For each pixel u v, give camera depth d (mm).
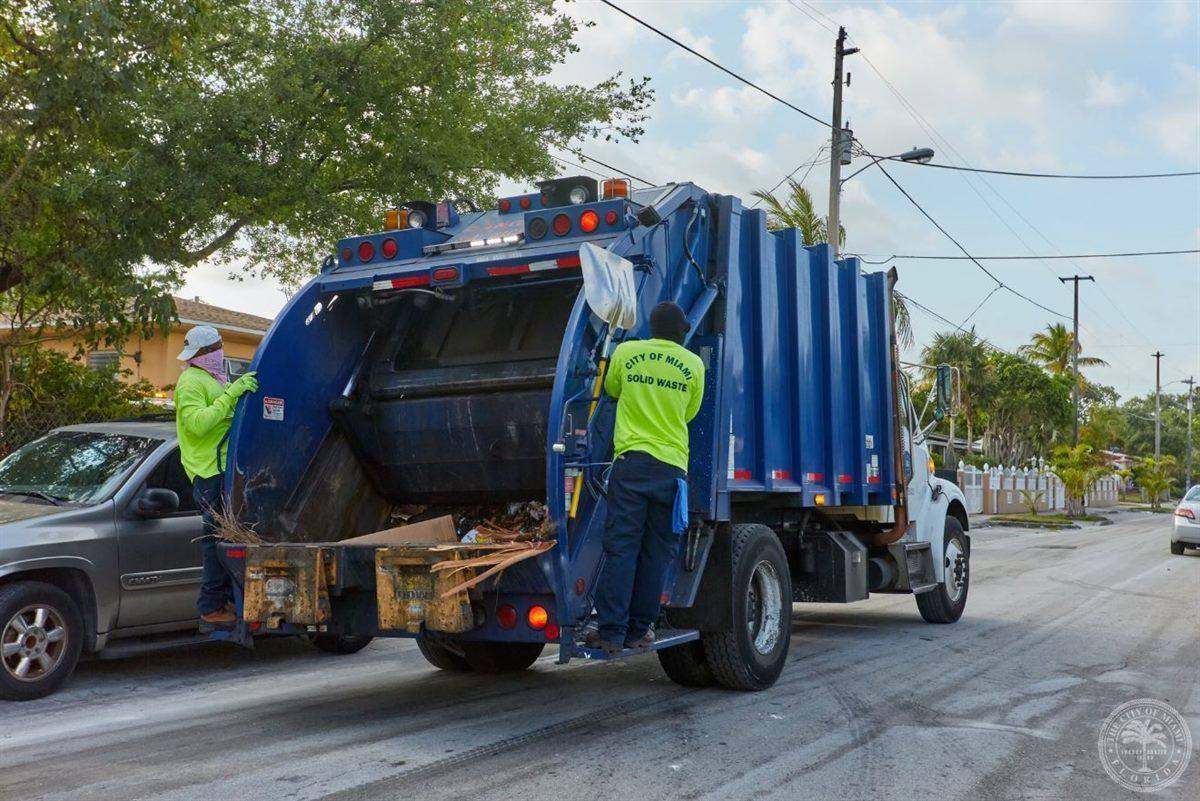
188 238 12141
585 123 15578
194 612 7676
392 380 6676
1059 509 51719
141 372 21281
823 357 8086
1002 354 55781
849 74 21047
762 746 5391
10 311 12898
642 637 5582
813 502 7793
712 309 6625
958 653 8492
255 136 11906
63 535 6930
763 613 6988
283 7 12797
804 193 22547
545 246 6098
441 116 13719
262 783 4672
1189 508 19547
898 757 5203
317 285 6531
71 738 5617
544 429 6223
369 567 5449
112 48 9555
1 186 10172
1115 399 111125
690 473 6312
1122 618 10680
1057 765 5102
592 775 4820
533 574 5195
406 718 6055
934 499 10336
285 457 6277
